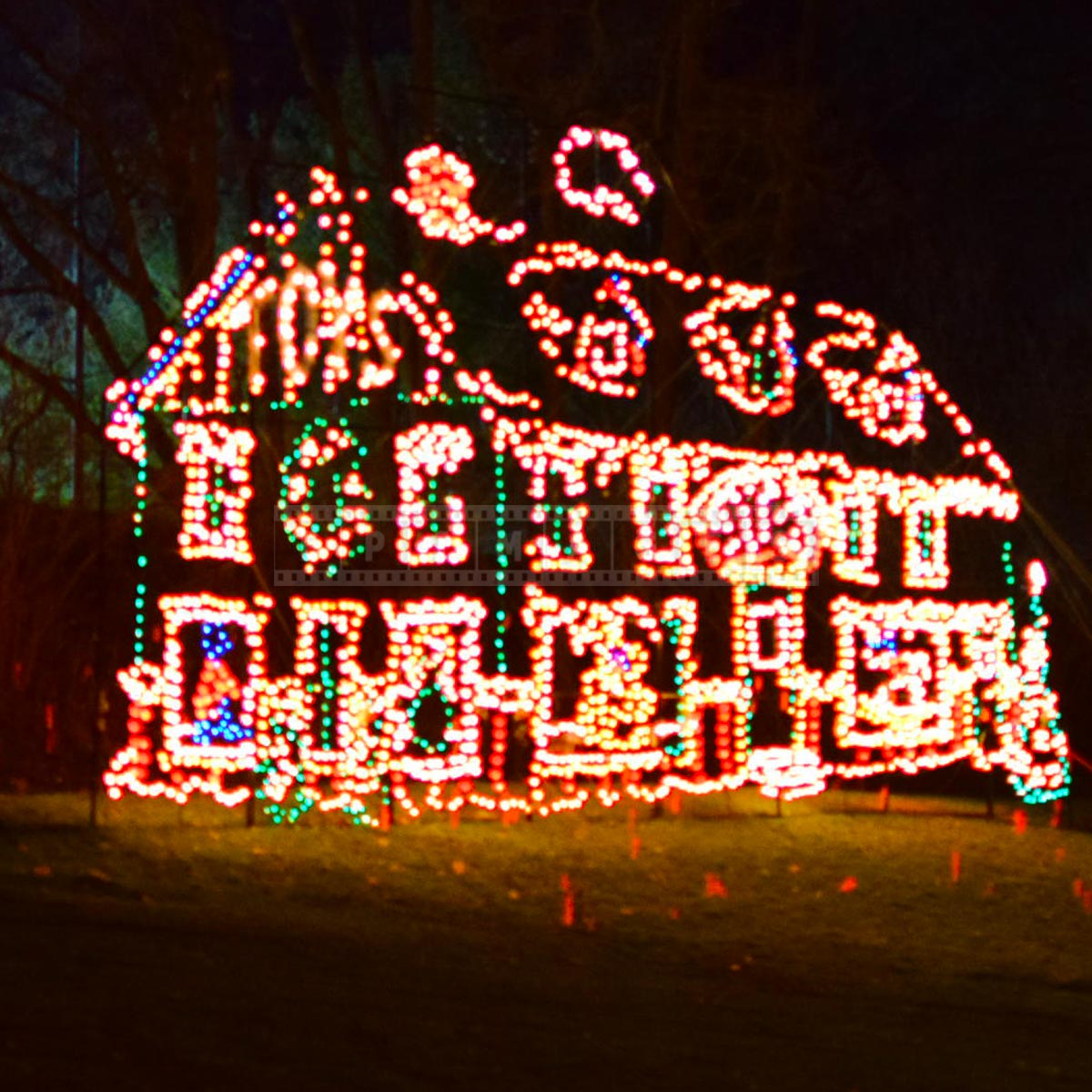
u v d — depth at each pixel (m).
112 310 22.58
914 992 7.55
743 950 8.20
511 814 11.23
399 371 13.53
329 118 15.59
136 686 10.54
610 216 19.03
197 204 14.65
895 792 14.55
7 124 21.03
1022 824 12.20
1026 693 12.91
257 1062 5.34
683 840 10.75
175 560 14.04
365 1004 6.31
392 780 10.81
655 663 13.14
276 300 12.59
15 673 12.80
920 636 15.11
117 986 6.16
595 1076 5.59
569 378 12.25
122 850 9.32
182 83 15.19
